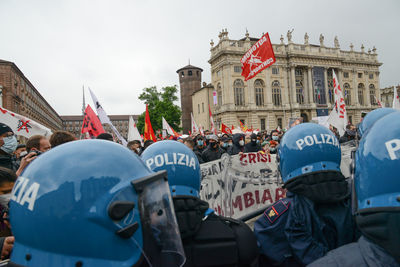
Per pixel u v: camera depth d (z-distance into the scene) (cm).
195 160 165
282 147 178
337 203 166
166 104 5053
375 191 83
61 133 347
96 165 87
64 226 79
